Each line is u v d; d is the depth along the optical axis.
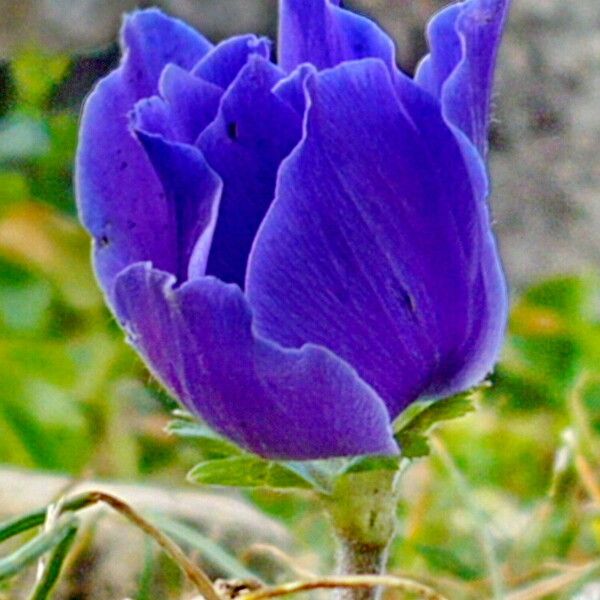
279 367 0.21
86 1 0.53
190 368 0.21
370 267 0.22
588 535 0.38
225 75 0.23
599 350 0.49
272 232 0.21
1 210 0.56
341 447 0.22
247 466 0.23
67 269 0.55
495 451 0.47
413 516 0.38
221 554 0.30
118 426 0.46
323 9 0.23
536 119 0.52
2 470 0.37
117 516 0.33
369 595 0.24
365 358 0.22
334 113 0.21
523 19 0.52
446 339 0.22
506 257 0.53
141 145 0.22
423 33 0.51
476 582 0.34
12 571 0.24
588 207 0.52
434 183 0.22
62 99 0.57
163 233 0.22
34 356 0.49
